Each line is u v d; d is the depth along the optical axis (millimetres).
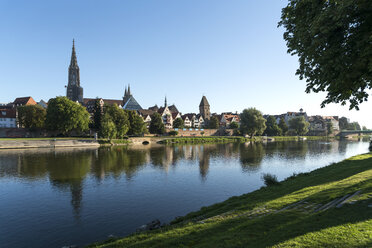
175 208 20578
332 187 14477
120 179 31234
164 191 25766
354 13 8883
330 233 7086
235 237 8180
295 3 11875
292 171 36781
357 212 8570
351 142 110625
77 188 26938
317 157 53219
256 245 7180
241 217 10992
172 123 152625
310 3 10820
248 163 44469
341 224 7727
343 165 27703
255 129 117125
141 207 20875
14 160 45594
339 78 9602
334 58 9172
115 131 83562
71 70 180500
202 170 37500
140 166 40812
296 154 58781
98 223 17547
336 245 6281
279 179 30875
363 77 9594
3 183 28922
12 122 104875
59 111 85438
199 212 16312
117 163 43625
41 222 17812
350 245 6172
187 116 166000
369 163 24531
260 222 9406
